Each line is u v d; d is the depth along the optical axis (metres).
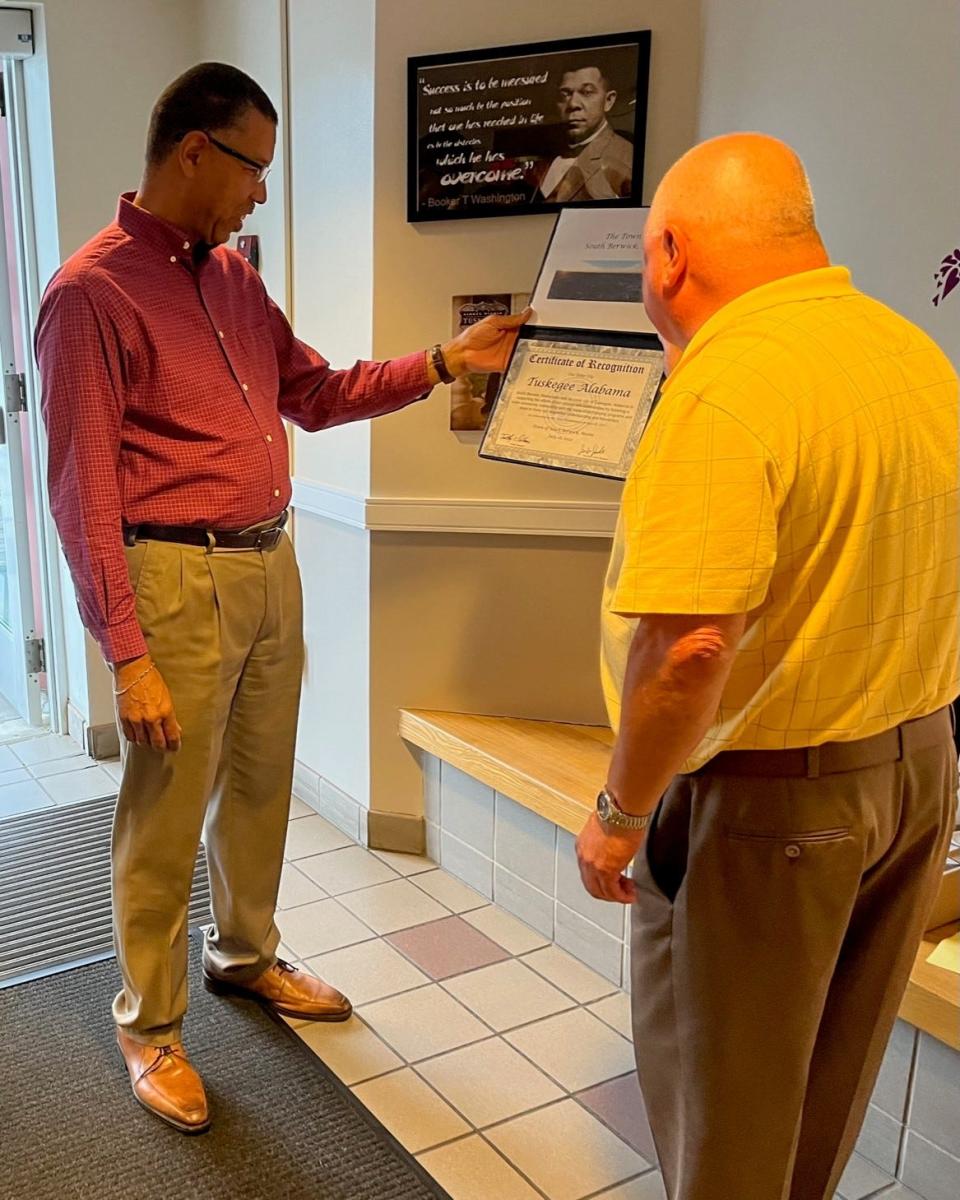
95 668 3.42
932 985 1.68
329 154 2.68
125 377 1.70
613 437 1.98
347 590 2.85
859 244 2.10
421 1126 1.90
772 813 1.23
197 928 2.51
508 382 2.09
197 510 1.78
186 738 1.83
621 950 2.29
